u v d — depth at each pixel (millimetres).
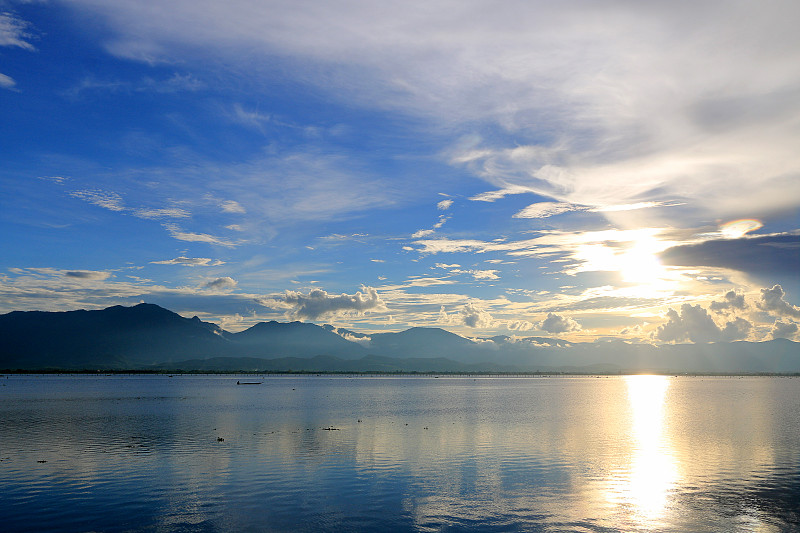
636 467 58656
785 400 184875
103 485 49469
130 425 96125
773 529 39000
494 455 65750
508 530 38406
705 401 179250
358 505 43875
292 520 40094
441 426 96250
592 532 38250
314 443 74438
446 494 47312
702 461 62312
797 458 64125
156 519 39938
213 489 48312
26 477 52438
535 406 151000
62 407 140500
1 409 133500
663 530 38625
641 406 153000
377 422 102812
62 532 37250
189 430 88625
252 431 87500
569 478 53438
